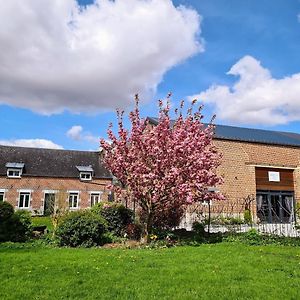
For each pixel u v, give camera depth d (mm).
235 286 6559
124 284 6660
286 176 26938
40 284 6617
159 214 13891
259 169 26062
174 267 8016
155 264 8359
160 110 13242
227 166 24688
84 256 9328
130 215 14766
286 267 8148
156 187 12180
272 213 25312
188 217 19344
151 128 13344
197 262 8641
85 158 36688
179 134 12625
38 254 9680
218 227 17797
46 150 36250
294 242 12523
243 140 25719
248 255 9695
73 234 11805
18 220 13375
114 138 13031
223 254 9812
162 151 12414
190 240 12734
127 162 12688
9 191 32219
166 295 6055
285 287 6551
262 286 6582
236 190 24531
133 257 9180
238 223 19406
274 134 29688
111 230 14117
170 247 11531
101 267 7957
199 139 13195
